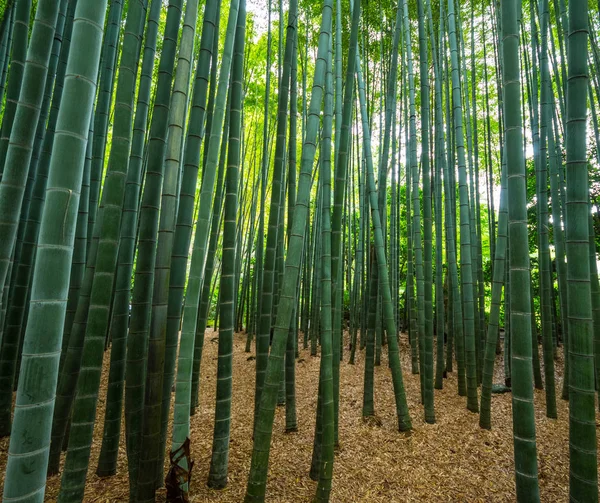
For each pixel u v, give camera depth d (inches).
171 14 107.7
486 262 409.7
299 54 335.9
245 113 398.3
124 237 116.7
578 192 85.3
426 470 142.0
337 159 145.1
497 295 178.9
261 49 363.3
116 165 96.5
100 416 184.1
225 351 125.3
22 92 83.5
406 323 407.2
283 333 100.5
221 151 188.7
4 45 150.9
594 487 82.1
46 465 57.8
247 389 234.5
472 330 199.6
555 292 351.3
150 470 99.3
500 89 249.0
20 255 157.1
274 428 174.6
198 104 110.0
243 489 124.2
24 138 83.9
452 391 228.2
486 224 450.3
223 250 127.2
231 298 127.0
